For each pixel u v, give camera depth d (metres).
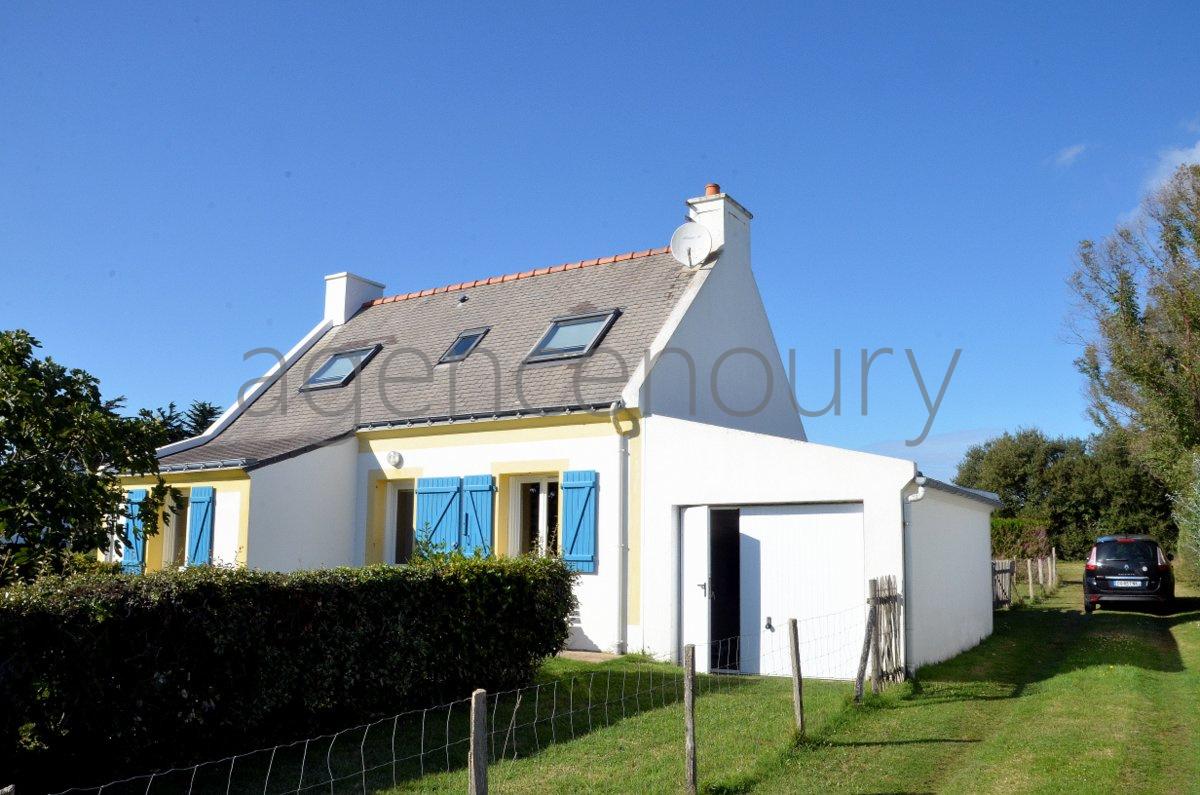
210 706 6.43
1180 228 22.02
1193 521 20.25
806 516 11.12
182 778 6.42
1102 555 18.02
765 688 9.73
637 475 12.24
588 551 12.36
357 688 7.64
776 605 11.18
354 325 19.16
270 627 6.91
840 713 8.27
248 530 13.06
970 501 13.14
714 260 15.03
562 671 10.53
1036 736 7.55
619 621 12.05
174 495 8.54
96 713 5.74
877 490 10.53
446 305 18.00
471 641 8.75
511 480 13.55
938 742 7.48
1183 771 6.60
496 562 9.25
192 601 6.36
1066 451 39.34
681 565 11.82
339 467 14.45
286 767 6.79
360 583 7.68
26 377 7.38
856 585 10.71
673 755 7.08
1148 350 21.59
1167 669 10.97
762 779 6.52
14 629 5.32
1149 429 23.23
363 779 6.24
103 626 5.78
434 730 7.84
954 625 12.30
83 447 7.61
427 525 13.79
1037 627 15.51
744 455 11.46
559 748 7.33
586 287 16.14
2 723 5.27
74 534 7.48
